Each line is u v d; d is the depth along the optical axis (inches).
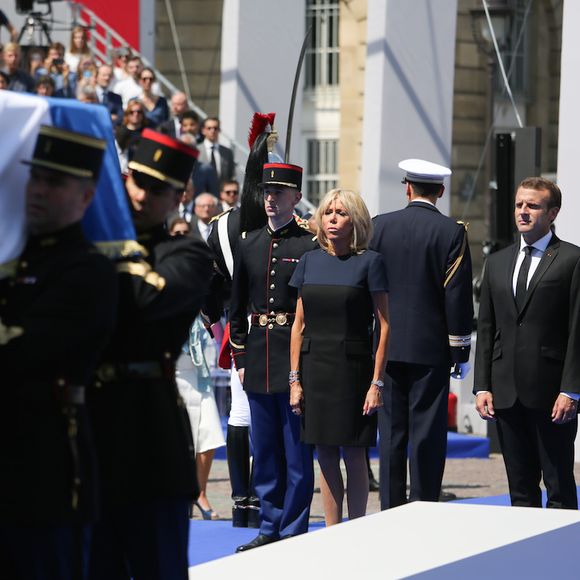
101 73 1444.4
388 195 1369.3
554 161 2025.1
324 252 665.0
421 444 717.9
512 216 1120.2
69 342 360.2
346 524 572.1
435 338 716.0
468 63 1887.3
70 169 367.2
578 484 947.3
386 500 727.7
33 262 368.2
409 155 1375.5
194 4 2053.4
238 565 502.3
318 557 511.8
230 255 722.2
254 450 703.1
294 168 683.4
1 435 360.8
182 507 422.0
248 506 788.6
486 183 1926.7
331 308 654.5
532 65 1990.7
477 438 1205.1
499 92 1946.4
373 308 660.7
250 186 709.3
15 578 372.2
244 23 1577.3
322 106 1941.4
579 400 668.1
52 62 1444.4
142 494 407.8
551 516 586.2
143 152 426.3
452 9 1389.0
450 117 1392.7
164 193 425.4
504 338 682.2
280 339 681.0
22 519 358.3
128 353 410.0
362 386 656.4
